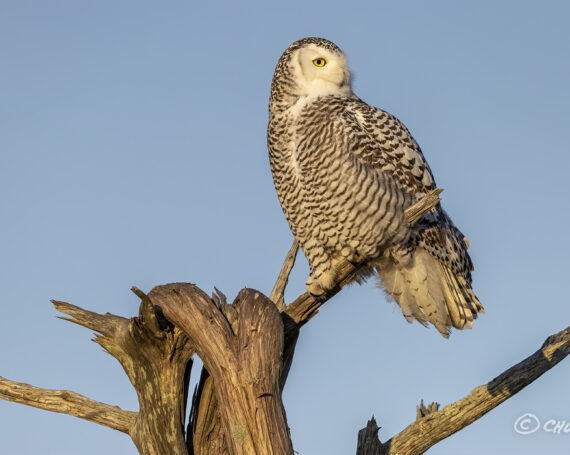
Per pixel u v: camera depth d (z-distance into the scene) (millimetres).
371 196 10344
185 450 9477
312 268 11164
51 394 10188
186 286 9281
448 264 11062
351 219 10484
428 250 10805
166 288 9359
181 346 9250
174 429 9406
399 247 10617
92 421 10102
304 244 11172
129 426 10070
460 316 11164
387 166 10609
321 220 10727
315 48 11039
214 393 9562
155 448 9492
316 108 10609
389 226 10414
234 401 8414
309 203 10734
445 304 11117
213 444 9555
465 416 10305
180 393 9422
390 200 10383
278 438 8297
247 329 8781
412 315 11266
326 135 10430
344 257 10867
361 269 11148
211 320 8867
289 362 10359
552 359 10250
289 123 10805
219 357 8625
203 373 9711
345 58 11219
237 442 8273
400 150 10742
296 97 10859
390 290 11164
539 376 10305
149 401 9438
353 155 10398
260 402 8375
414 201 10727
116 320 9711
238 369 8516
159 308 9070
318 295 11023
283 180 11016
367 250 10648
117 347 9656
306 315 10336
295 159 10742
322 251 11000
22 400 10148
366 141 10508
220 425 9586
